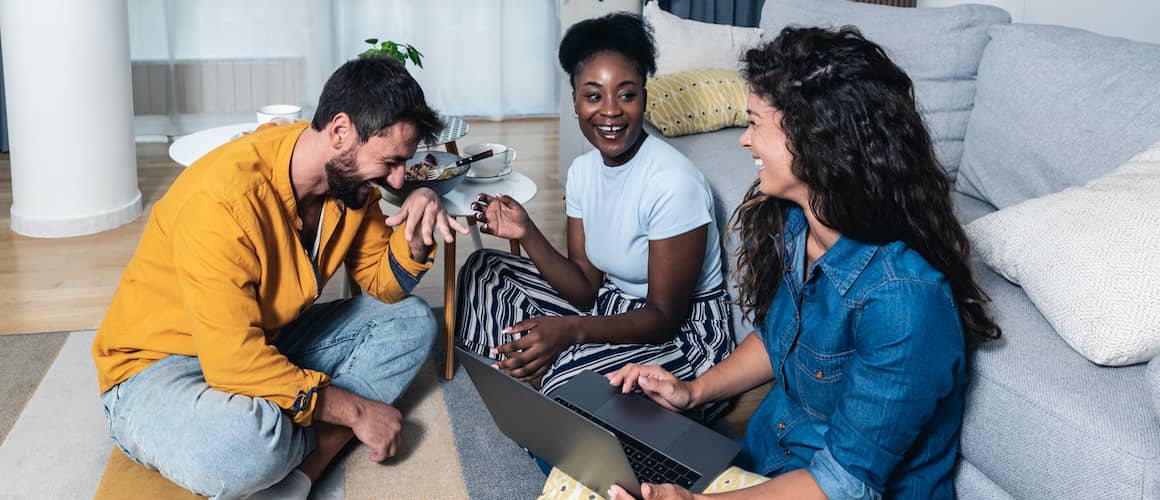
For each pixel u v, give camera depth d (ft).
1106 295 4.86
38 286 9.13
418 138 5.45
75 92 10.18
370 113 5.25
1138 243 4.92
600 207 6.63
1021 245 5.48
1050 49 7.00
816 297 4.53
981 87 7.52
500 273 7.13
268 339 6.00
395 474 6.25
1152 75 6.38
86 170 10.44
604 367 6.22
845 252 4.31
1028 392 4.84
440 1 15.75
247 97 15.42
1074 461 4.59
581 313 7.04
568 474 5.10
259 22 15.16
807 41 4.03
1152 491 4.30
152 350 5.72
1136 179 5.43
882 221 4.09
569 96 11.76
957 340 4.13
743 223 4.98
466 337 7.26
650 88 9.48
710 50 10.16
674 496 4.18
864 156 3.95
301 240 6.00
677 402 5.38
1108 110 6.47
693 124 9.41
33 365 7.54
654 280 6.30
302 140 5.57
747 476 4.79
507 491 6.13
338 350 6.46
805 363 4.65
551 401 4.65
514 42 16.34
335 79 5.37
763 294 4.99
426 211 6.26
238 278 5.33
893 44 8.23
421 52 15.93
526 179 8.09
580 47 6.16
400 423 6.25
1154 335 4.70
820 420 4.75
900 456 4.17
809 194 4.23
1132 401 4.65
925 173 4.07
